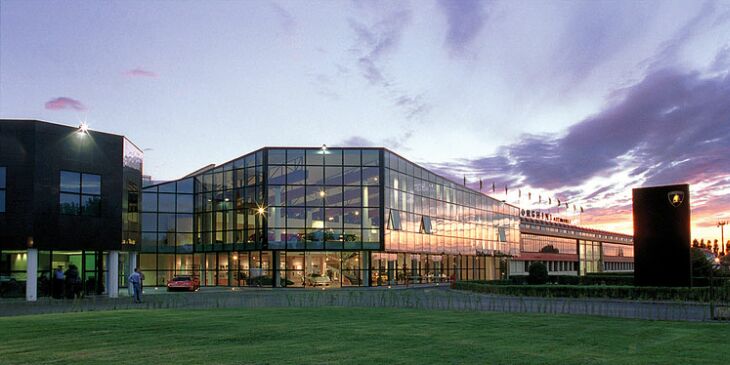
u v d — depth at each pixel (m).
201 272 62.19
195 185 63.19
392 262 60.81
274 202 56.56
